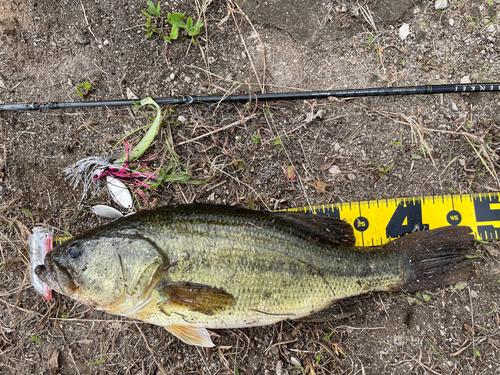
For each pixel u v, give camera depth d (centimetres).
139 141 43
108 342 42
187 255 35
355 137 43
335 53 43
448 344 41
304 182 43
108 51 43
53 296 43
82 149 43
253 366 42
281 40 43
